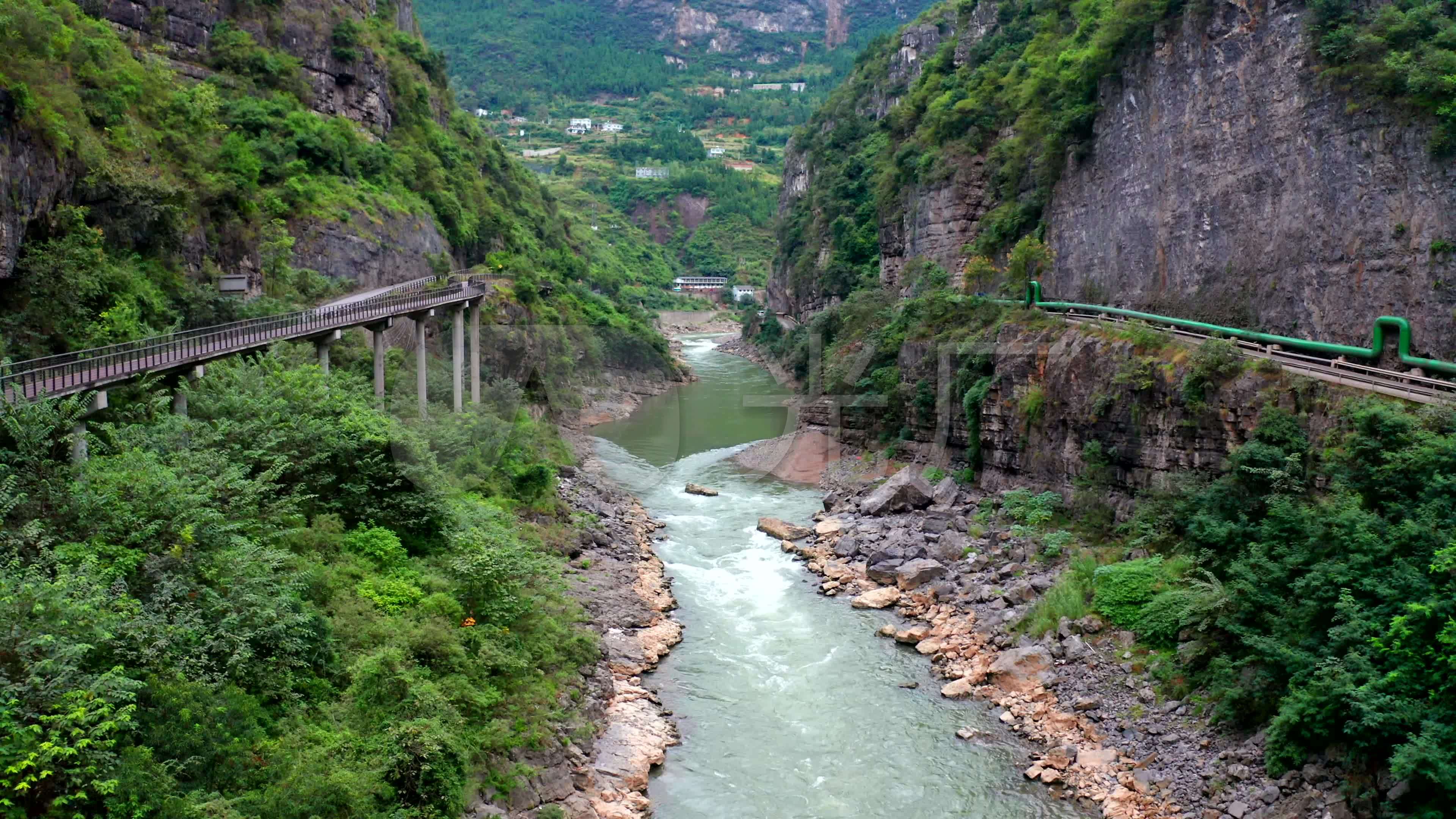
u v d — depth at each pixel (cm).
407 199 7438
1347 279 3453
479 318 4806
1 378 2300
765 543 4231
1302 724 2211
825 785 2484
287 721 2022
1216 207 4228
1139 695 2684
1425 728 1967
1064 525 3825
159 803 1611
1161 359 3591
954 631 3291
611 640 3206
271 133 6438
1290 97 3819
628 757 2559
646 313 11888
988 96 7400
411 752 2044
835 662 3156
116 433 2477
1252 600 2470
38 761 1491
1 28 3766
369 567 2766
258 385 3031
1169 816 2264
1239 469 2931
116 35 5844
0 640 1612
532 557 3053
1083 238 5509
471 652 2577
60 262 3444
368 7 9538
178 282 4234
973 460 4516
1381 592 2158
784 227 12269
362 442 3078
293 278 5469
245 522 2355
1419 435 2420
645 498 4556
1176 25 4659
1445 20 3388
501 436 3800
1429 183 3200
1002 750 2636
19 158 3403
